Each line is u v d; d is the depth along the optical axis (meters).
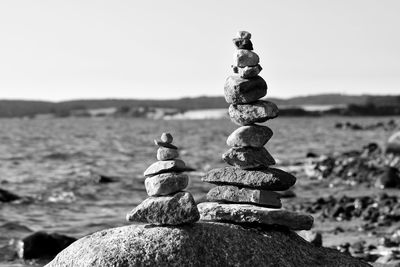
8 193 25.33
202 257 9.22
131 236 9.31
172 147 9.71
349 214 21.61
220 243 9.45
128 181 32.41
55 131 112.69
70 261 9.23
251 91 10.30
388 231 18.88
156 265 9.01
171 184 9.52
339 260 10.04
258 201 10.23
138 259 9.02
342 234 18.59
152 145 68.06
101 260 9.02
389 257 14.86
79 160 46.47
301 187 29.41
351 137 80.00
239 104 10.44
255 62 10.33
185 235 9.31
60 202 25.36
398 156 37.66
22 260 15.51
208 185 29.20
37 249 15.83
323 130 106.50
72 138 84.62
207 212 10.14
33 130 116.94
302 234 16.75
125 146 65.75
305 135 87.19
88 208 24.12
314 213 22.19
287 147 58.66
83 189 29.20
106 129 124.81
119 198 26.88
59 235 16.34
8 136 88.12
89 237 9.53
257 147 10.39
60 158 48.38
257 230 9.97
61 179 33.16
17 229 19.50
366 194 26.72
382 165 34.91
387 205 22.44
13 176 34.72
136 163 44.12
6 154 51.66
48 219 21.45
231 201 10.37
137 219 9.51
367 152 41.12
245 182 10.30
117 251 9.10
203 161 43.06
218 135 92.25
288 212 10.05
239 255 9.43
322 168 33.88
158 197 9.56
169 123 174.38
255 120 10.37
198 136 88.19
